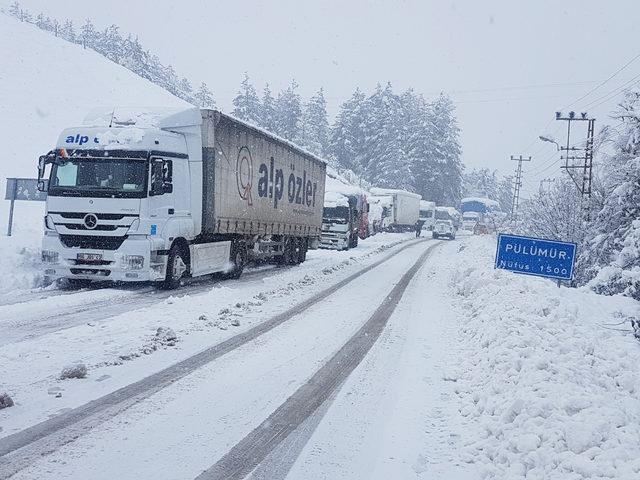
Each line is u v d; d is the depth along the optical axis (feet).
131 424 17.07
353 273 66.90
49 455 14.64
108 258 42.24
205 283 52.90
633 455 13.55
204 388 20.89
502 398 18.78
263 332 31.01
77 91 161.07
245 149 57.72
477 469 14.99
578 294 40.52
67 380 20.89
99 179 43.01
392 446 16.57
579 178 91.09
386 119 301.63
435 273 71.67
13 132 116.57
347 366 25.14
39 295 40.24
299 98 298.15
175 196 46.24
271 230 66.74
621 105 58.39
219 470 14.40
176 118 47.83
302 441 16.62
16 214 76.38
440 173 297.74
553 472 13.35
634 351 25.16
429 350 28.99
